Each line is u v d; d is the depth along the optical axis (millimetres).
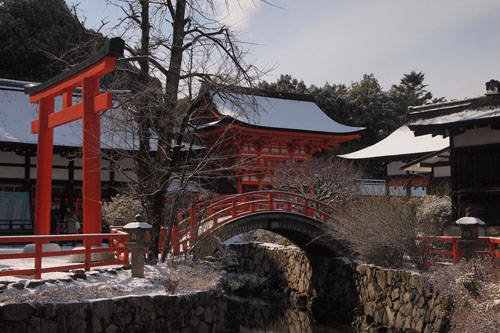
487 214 19109
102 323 9797
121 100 15383
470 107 20359
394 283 16016
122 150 17203
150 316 10570
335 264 19938
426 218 17703
